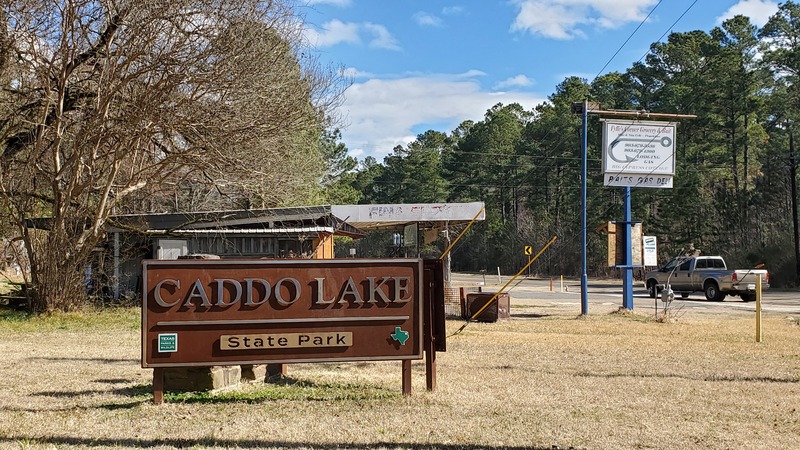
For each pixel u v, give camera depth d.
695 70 60.97
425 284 8.78
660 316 21.62
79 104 22.36
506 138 86.06
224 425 7.11
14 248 23.72
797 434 6.97
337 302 8.26
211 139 21.05
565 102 78.19
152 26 20.02
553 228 75.50
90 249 22.39
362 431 6.89
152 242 26.19
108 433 6.77
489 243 86.00
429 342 8.80
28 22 20.03
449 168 88.81
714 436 6.82
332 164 59.47
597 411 7.91
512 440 6.59
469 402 8.32
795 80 57.97
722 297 32.16
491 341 15.40
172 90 20.56
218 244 26.30
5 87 22.03
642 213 61.25
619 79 68.50
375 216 27.64
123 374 10.71
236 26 20.42
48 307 22.16
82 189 21.59
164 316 7.98
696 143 59.22
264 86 21.38
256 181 23.06
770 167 55.06
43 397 8.76
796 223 47.16
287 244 26.70
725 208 57.22
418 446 6.36
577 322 20.61
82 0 19.98
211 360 8.01
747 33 61.53
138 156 23.89
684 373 10.85
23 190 22.22
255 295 8.10
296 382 9.84
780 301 32.09
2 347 14.41
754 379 10.35
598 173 67.00
